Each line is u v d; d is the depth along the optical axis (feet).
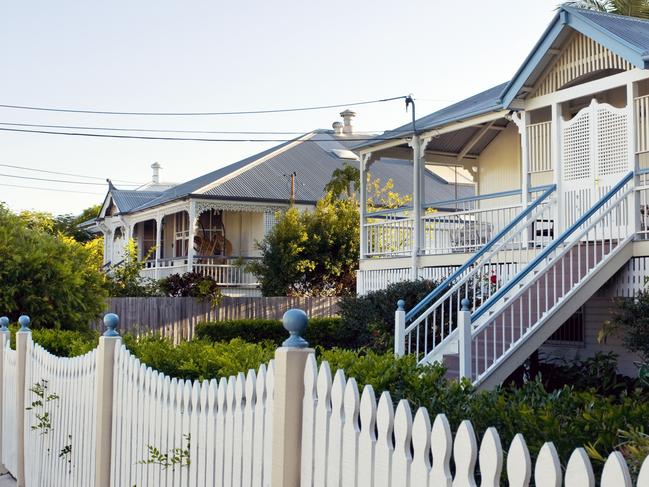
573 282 40.09
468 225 59.62
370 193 109.91
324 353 21.04
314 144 120.78
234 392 15.06
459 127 57.26
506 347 37.76
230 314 76.59
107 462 21.40
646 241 40.86
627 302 37.76
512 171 65.10
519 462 8.93
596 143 47.34
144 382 19.47
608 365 41.96
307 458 12.90
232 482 14.94
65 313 44.75
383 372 17.99
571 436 12.92
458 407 15.08
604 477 8.11
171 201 101.96
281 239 90.48
